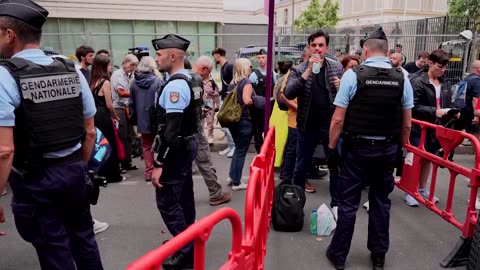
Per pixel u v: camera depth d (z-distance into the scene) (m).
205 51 10.06
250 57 8.83
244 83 4.42
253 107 4.55
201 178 5.32
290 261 3.23
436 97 4.23
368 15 34.78
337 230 3.09
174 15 21.64
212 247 3.46
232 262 1.61
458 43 8.71
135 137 6.32
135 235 3.69
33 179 1.95
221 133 7.65
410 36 9.15
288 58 8.23
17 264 3.18
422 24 12.12
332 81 3.76
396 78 2.79
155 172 2.81
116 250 3.41
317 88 3.78
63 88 2.00
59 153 2.01
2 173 1.79
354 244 3.54
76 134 2.08
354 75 2.81
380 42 2.84
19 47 1.93
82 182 2.14
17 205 2.00
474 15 13.83
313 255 3.33
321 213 3.69
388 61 2.88
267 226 3.00
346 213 3.02
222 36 9.85
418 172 4.01
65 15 19.78
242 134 4.62
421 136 3.95
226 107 4.49
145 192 4.80
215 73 8.12
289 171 4.68
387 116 2.82
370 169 2.97
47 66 1.95
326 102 3.79
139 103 4.84
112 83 5.30
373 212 3.07
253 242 1.80
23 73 1.83
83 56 5.17
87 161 2.38
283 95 4.16
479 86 5.12
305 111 3.85
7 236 3.66
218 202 4.38
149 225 3.90
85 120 2.28
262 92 5.43
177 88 2.66
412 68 6.41
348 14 37.75
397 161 3.13
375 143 2.87
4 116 1.75
